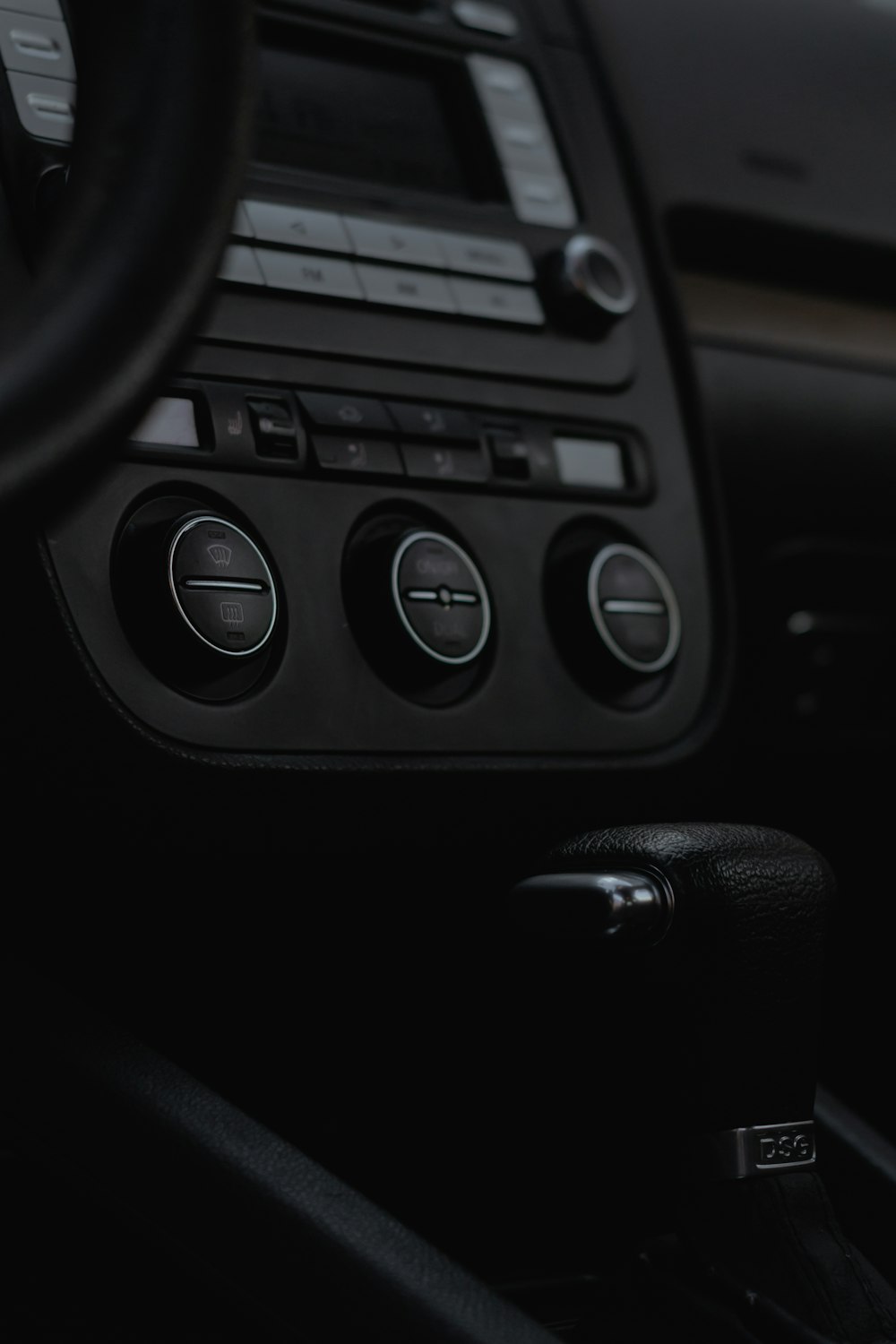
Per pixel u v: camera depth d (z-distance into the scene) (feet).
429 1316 1.92
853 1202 2.28
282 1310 1.95
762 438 3.04
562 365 2.41
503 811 2.22
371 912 2.25
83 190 1.73
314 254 2.27
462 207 2.42
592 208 2.53
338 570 2.17
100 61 1.75
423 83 2.51
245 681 2.10
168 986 2.30
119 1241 2.19
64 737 2.04
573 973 2.31
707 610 2.44
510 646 2.27
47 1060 2.03
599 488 2.40
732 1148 1.98
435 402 2.30
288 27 2.42
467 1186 2.56
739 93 2.99
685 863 1.96
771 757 3.00
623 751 2.31
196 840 2.08
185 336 1.70
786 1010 1.99
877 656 3.15
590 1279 2.43
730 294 3.02
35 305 1.69
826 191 3.03
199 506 2.12
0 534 1.64
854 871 3.06
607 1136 2.49
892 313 3.17
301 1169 2.00
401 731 2.17
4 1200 2.23
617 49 2.79
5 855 2.09
